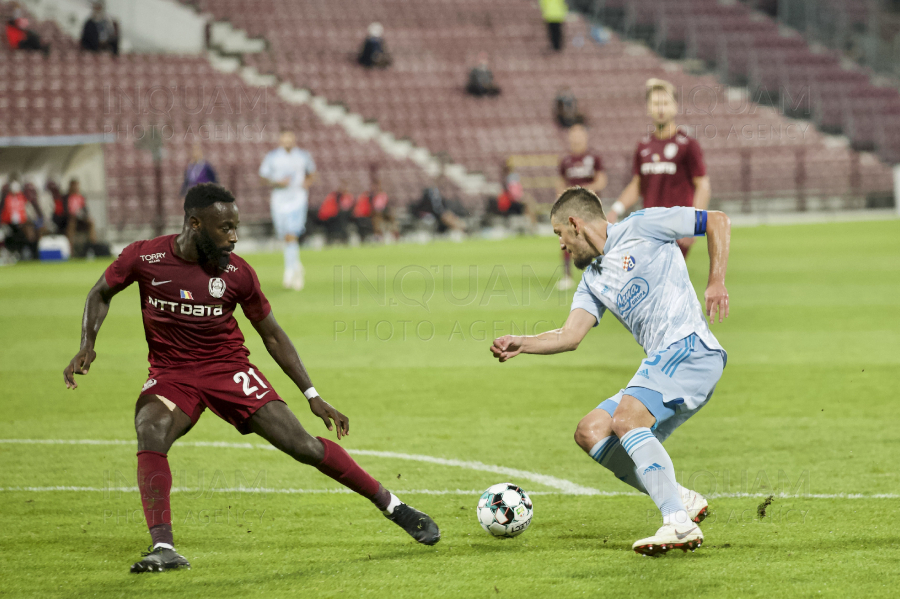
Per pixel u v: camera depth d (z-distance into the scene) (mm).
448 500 18219
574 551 14938
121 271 14898
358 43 127875
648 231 15219
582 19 146750
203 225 14500
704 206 31531
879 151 134500
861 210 126875
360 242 97062
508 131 120812
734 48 144750
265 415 14930
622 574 13695
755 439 22562
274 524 16781
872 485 18547
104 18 108312
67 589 13406
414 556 14844
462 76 127500
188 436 24078
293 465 21125
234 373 15086
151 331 15070
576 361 34781
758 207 123812
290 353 15445
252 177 100188
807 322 42281
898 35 158000
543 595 12875
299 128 108438
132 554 15133
